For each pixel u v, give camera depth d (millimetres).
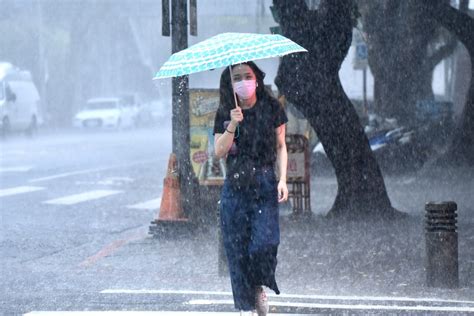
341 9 36031
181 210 32875
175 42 32500
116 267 27031
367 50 76000
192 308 20594
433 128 74750
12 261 28359
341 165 37000
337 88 36594
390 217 36969
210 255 29047
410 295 22422
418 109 79812
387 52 74125
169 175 32938
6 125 106062
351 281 24484
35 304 21266
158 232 32719
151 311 20250
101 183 54156
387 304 21031
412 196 47469
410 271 25844
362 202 36969
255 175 17469
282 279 24859
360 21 75000
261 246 17359
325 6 36219
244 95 17297
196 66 16922
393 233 33375
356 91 103062
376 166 37125
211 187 36125
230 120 17625
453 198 46062
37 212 40812
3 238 33156
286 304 20453
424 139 65250
